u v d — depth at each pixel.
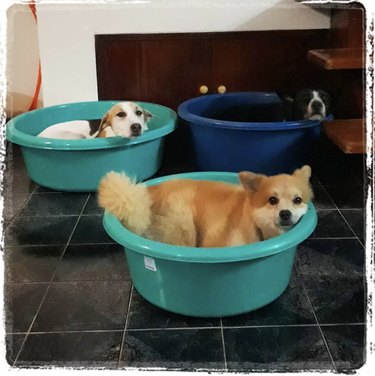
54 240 1.86
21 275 1.63
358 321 1.37
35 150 2.21
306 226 1.37
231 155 2.29
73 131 2.51
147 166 2.35
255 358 1.25
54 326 1.39
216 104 2.68
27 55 2.88
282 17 2.63
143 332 1.36
